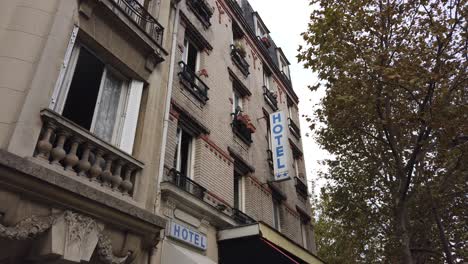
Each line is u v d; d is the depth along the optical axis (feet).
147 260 19.84
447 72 26.58
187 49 34.50
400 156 30.99
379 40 29.66
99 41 19.89
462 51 27.17
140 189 20.24
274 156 41.34
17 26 16.34
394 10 29.07
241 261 25.98
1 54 15.57
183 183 26.35
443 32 26.81
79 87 19.29
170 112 26.86
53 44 16.93
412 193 30.01
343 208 44.98
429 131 27.61
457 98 28.19
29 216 13.88
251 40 52.19
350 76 29.12
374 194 43.47
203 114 32.07
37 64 16.03
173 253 20.94
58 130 16.21
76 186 15.40
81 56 19.66
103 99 20.75
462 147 28.84
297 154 58.13
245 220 32.71
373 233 45.96
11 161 13.11
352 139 37.91
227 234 26.66
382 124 30.07
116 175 18.72
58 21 17.51
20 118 14.69
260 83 50.72
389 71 25.85
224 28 43.60
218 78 37.45
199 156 29.40
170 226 22.34
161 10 27.27
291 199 47.70
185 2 35.35
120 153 19.15
